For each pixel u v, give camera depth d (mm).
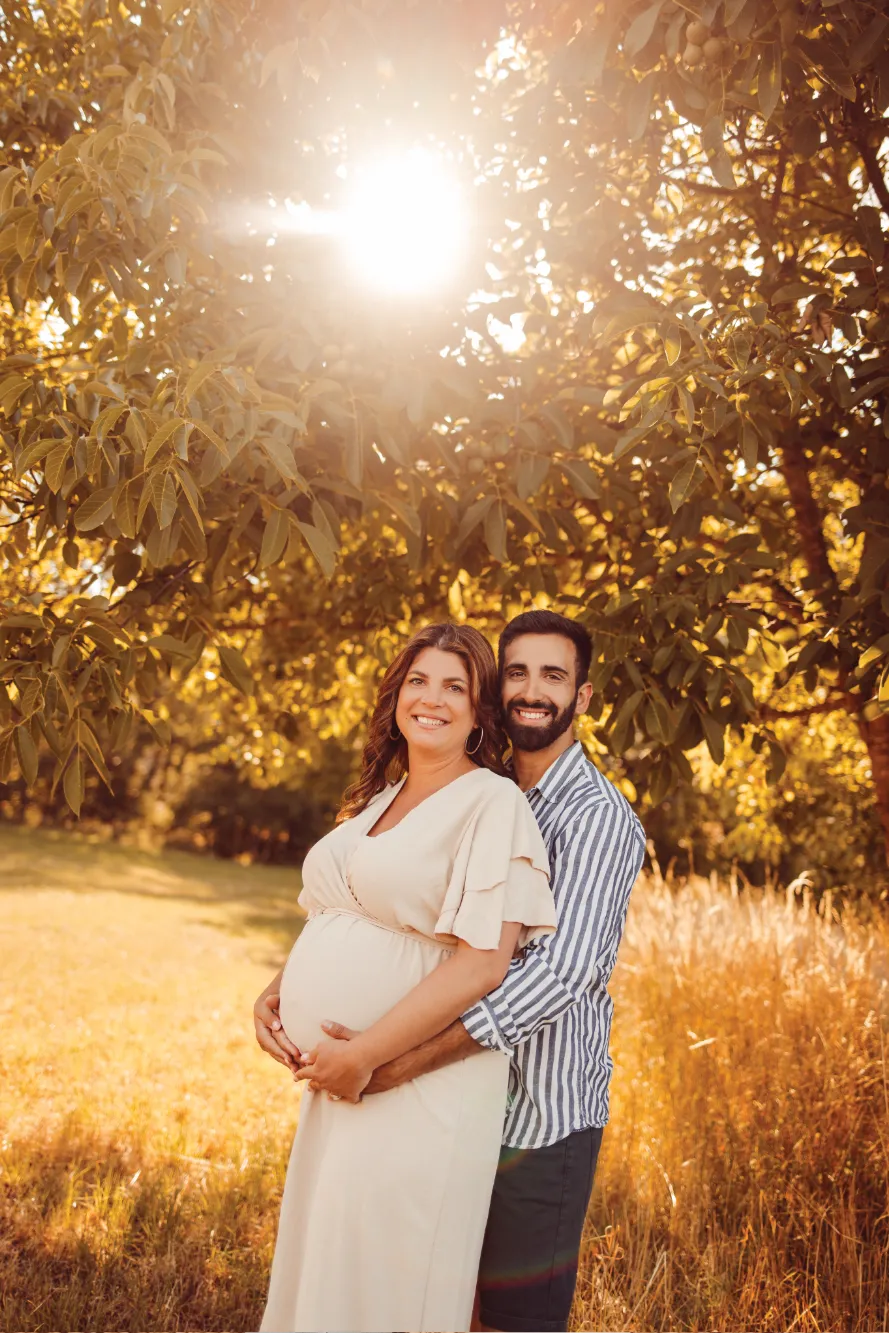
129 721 2945
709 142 2520
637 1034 4828
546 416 3184
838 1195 3361
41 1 3877
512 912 1958
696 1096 4051
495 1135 1979
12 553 3352
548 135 3453
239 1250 3371
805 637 3635
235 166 3404
